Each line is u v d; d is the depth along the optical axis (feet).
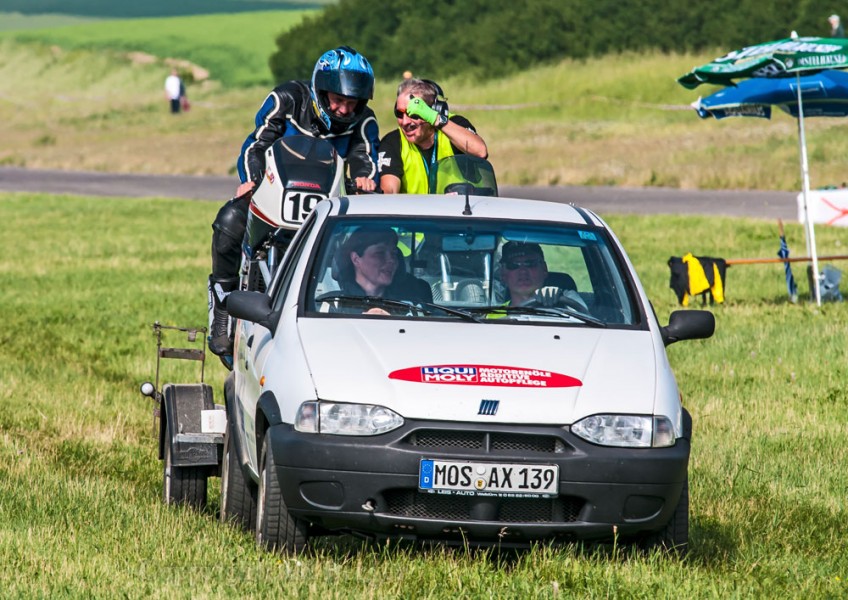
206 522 85.20
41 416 129.70
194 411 95.20
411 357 73.15
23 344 184.14
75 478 99.50
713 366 153.99
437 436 70.03
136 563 72.79
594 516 69.82
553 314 79.46
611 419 70.69
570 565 71.10
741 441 116.37
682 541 75.05
